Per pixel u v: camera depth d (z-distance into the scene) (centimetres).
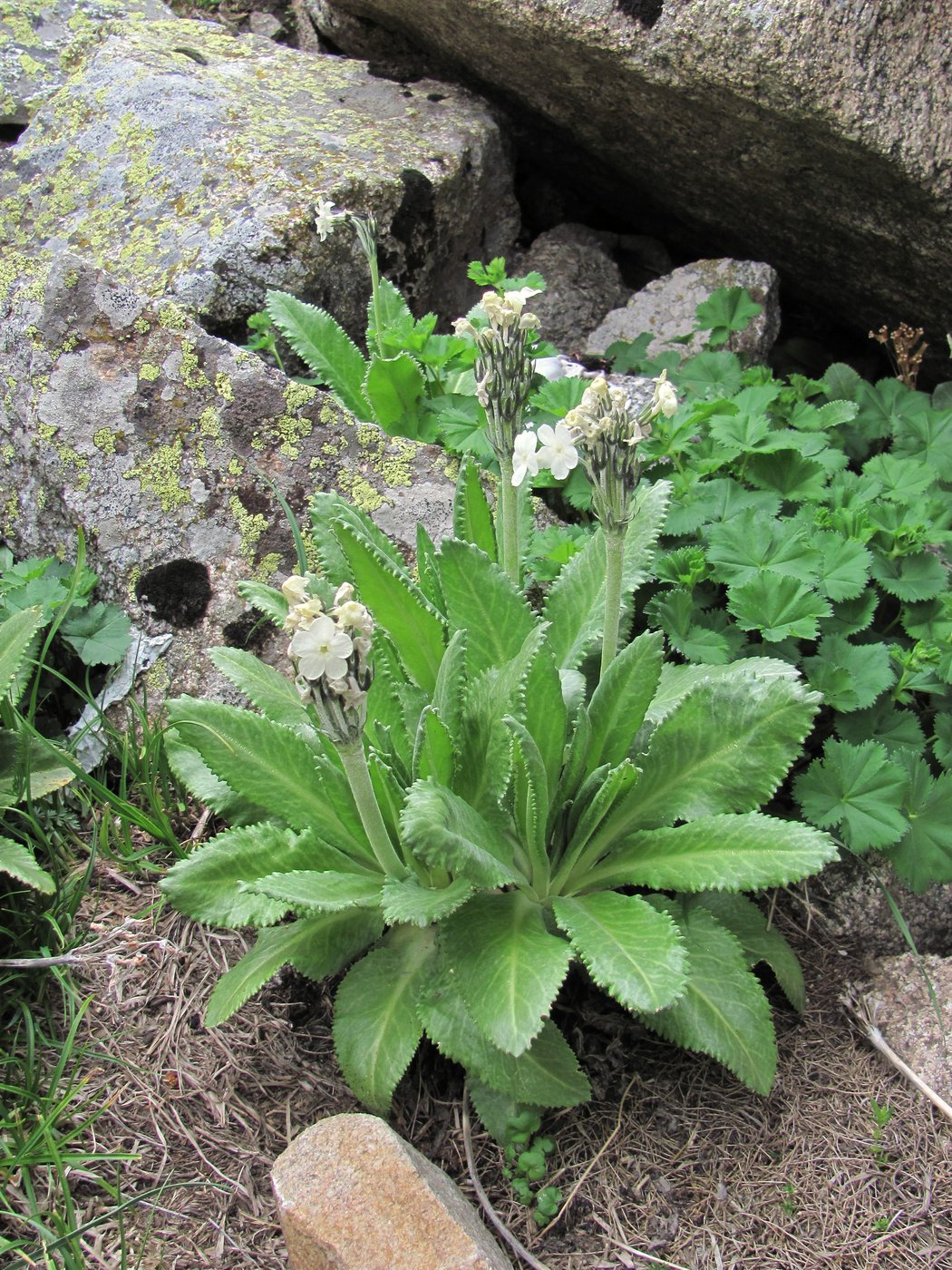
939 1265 48
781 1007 59
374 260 82
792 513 75
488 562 54
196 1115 52
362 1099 50
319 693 43
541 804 50
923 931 62
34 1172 50
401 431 82
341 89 110
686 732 53
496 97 111
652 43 86
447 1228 43
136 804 67
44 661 73
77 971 57
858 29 79
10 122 109
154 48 110
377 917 54
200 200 94
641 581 60
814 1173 51
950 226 85
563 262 113
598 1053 56
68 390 75
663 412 48
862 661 64
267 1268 47
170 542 72
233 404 73
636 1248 48
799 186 92
